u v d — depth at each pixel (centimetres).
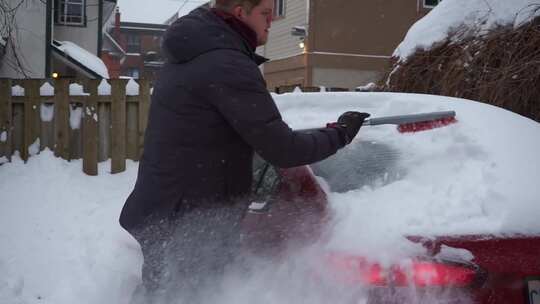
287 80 1922
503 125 306
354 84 1803
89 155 734
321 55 1772
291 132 248
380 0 1809
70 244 537
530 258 231
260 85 245
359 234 243
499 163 271
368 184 282
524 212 242
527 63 557
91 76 1748
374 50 1816
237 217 261
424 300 225
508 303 227
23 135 755
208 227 256
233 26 255
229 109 242
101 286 339
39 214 625
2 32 1434
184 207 255
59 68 1902
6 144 748
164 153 255
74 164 746
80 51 1852
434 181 272
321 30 1772
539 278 231
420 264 228
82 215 617
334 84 1788
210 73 243
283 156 245
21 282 462
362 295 231
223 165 254
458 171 274
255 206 276
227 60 244
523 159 276
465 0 723
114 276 338
